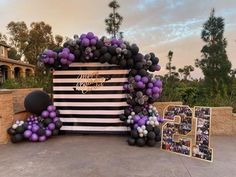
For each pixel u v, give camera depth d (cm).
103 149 562
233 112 761
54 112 670
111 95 677
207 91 1049
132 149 562
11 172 433
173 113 550
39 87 1075
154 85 664
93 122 685
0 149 566
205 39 1362
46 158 502
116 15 988
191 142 515
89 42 639
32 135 620
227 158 505
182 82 1225
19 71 2731
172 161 486
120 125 678
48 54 651
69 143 611
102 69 677
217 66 1288
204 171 436
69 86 687
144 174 421
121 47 631
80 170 439
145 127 581
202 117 504
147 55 662
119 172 430
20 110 720
